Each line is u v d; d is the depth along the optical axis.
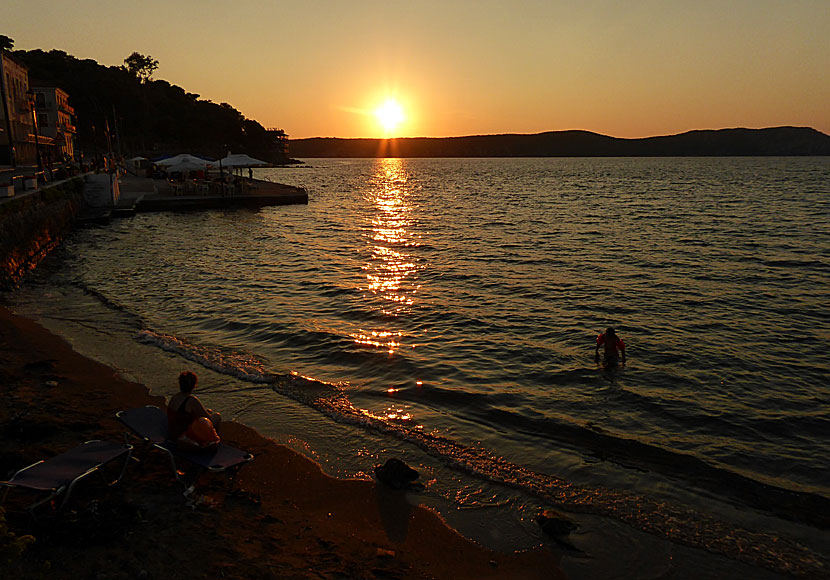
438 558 6.03
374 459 8.20
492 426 9.44
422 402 10.37
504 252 29.03
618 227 39.97
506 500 7.23
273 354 12.91
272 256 26.94
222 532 6.05
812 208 52.94
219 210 47.06
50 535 5.57
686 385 11.43
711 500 7.36
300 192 55.84
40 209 26.58
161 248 28.56
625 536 6.53
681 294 19.70
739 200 64.06
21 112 64.50
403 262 25.88
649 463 8.29
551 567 5.98
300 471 7.76
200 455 6.75
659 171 174.88
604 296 19.36
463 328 15.37
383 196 74.94
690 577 5.88
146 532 5.88
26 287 19.28
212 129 157.50
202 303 17.58
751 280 22.08
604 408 10.26
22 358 11.62
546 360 12.83
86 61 142.88
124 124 130.38
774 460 8.48
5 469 6.89
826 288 20.67
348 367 12.16
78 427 8.30
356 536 6.34
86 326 14.63
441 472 7.88
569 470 8.03
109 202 41.31
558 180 125.75
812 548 6.40
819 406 10.51
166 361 12.07
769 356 13.30
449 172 188.38
